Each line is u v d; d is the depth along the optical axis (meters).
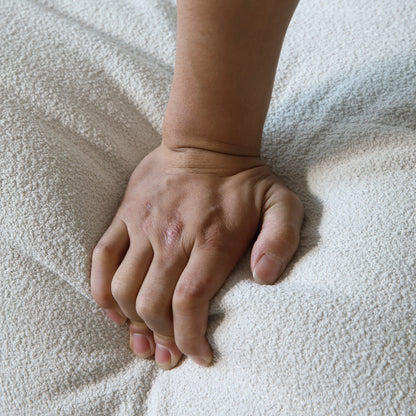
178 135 0.59
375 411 0.49
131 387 0.57
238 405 0.52
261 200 0.57
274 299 0.52
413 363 0.50
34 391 0.56
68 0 0.70
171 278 0.55
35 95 0.62
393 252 0.53
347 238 0.54
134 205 0.58
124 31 0.68
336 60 0.66
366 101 0.63
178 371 0.56
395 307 0.51
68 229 0.57
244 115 0.58
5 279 0.57
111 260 0.57
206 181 0.58
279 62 0.67
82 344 0.57
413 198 0.55
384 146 0.59
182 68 0.57
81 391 0.57
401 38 0.66
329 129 0.61
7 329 0.57
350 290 0.52
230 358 0.53
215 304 0.54
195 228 0.56
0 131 0.60
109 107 0.63
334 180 0.59
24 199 0.57
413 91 0.63
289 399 0.50
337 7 0.70
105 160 0.62
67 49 0.65
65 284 0.57
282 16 0.55
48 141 0.60
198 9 0.54
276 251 0.55
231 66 0.56
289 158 0.61
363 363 0.50
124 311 0.56
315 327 0.51
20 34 0.65
